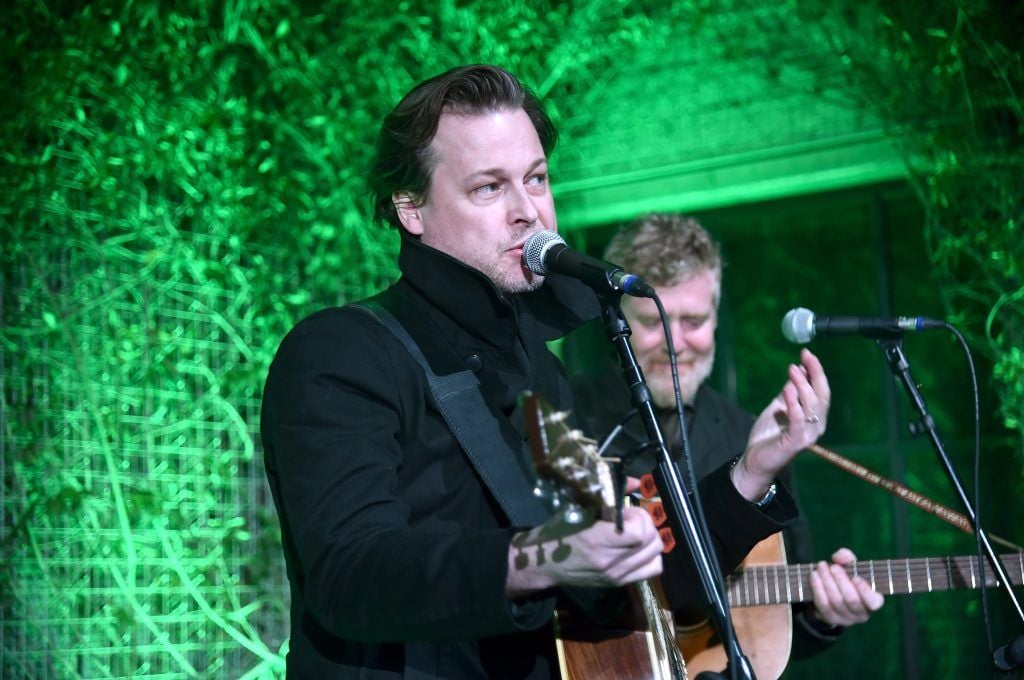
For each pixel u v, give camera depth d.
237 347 4.64
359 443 2.08
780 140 5.63
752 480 2.55
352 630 1.92
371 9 5.25
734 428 3.91
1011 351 4.81
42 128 4.35
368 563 1.90
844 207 5.84
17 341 4.21
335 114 5.07
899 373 2.85
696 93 5.76
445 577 1.83
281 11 5.02
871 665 5.58
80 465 4.23
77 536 4.18
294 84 5.01
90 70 4.45
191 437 4.50
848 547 5.67
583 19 5.68
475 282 2.36
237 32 4.93
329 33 5.29
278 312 4.81
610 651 2.33
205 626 4.42
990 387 5.03
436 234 2.42
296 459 2.07
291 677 2.22
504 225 2.38
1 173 4.27
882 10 5.11
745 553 2.55
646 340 3.74
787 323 2.89
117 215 4.48
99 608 4.18
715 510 2.55
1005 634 5.35
